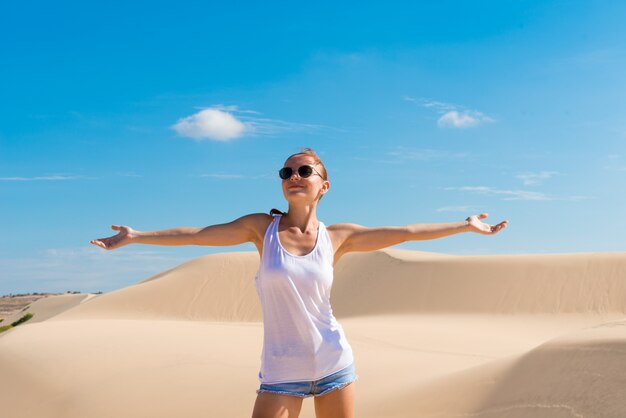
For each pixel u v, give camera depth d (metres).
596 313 36.47
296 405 4.34
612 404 5.19
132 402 9.92
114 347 14.08
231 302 51.66
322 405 4.41
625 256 40.47
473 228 4.86
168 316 50.47
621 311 36.44
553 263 40.78
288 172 4.53
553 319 35.53
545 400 5.73
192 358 12.71
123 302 52.84
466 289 40.69
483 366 7.41
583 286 38.59
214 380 10.72
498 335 25.39
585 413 5.28
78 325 19.38
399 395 7.80
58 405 10.51
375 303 43.62
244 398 9.52
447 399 6.85
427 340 20.00
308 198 4.53
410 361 12.12
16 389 11.96
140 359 12.73
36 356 13.67
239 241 4.69
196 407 9.40
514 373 6.54
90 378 11.49
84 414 9.78
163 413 9.33
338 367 4.36
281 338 4.32
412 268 45.44
